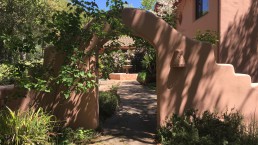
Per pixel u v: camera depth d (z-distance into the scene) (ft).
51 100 13.64
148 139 13.33
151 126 15.23
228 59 19.83
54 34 12.91
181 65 13.28
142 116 17.30
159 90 13.57
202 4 24.85
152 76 32.19
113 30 13.25
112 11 13.15
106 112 16.85
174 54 13.47
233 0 19.77
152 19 13.46
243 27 19.92
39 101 13.61
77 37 13.16
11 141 11.05
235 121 12.92
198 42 13.66
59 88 13.57
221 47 19.76
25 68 13.01
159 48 13.47
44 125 11.96
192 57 13.62
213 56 13.79
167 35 13.51
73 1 12.87
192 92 13.66
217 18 20.26
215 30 20.63
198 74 13.69
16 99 13.19
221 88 13.84
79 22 12.93
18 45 12.65
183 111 13.61
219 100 13.83
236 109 13.93
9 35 12.83
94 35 13.46
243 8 19.88
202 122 12.98
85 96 13.82
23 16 27.20
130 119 16.61
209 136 11.97
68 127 13.52
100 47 13.80
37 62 13.57
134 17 13.44
